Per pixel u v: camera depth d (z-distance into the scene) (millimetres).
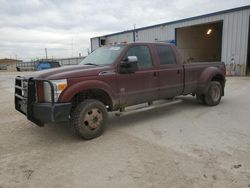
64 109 4047
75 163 3467
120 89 4855
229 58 17125
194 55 23703
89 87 4344
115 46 5352
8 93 11391
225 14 16969
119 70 4852
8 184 2943
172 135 4539
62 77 4098
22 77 4672
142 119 5773
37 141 4445
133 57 4770
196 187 2738
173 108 6852
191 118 5715
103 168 3281
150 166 3285
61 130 5082
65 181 2977
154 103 5969
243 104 7172
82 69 4484
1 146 4223
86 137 4379
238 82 12883
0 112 6957
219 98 7137
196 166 3240
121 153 3760
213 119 5562
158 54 5648
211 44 26219
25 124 5613
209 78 6695
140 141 4273
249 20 15742
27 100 4207
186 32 22234
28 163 3516
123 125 5316
